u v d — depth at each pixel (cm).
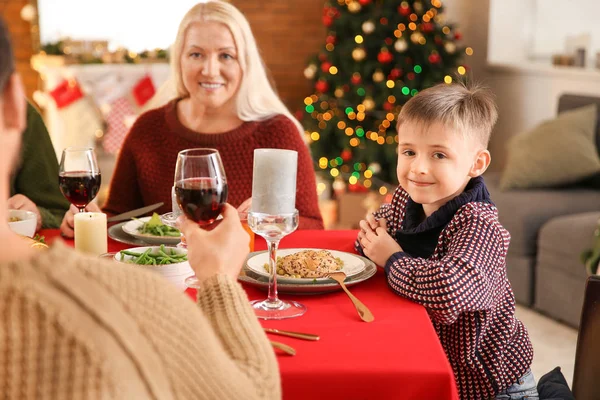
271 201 135
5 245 62
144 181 233
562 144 383
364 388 112
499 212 368
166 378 67
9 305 57
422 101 160
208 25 225
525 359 161
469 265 143
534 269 353
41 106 603
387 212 187
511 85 528
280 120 235
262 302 141
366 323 131
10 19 600
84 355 58
